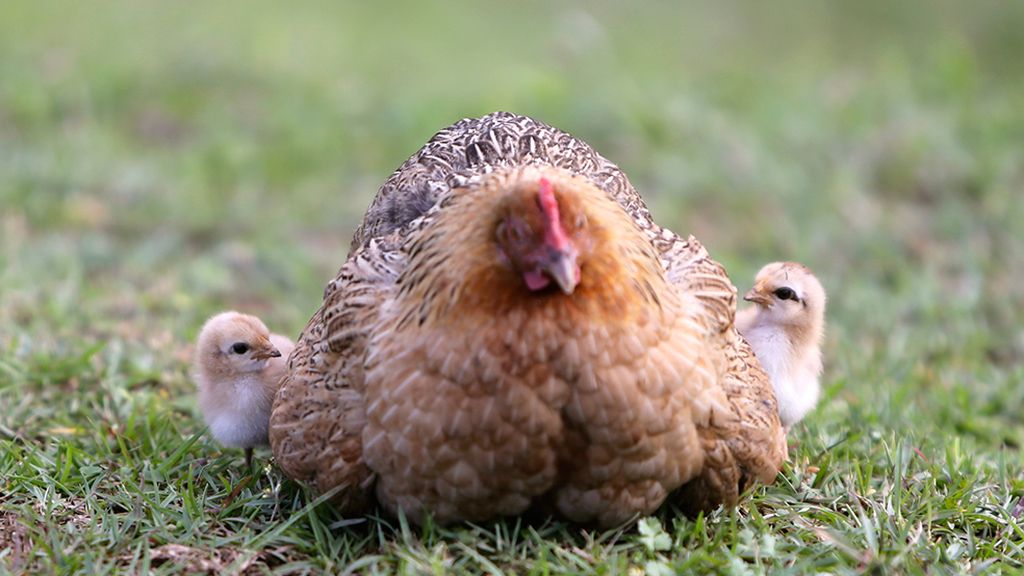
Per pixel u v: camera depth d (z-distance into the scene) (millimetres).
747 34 26844
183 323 12070
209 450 9211
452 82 21109
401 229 8250
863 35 26625
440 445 6805
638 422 6758
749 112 19500
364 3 27359
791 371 9445
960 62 20688
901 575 7098
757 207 16391
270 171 17219
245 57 21500
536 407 6688
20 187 15641
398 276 7414
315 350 7645
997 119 18594
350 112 19172
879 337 12891
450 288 6781
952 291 13898
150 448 9141
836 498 8117
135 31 23000
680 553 7250
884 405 10273
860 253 15008
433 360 6770
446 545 7164
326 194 16812
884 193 16922
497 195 6781
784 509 7902
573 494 7027
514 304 6691
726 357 7539
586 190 6969
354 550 7391
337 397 7305
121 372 10641
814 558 7262
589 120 18500
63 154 16703
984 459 9484
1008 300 13641
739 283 13617
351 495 7340
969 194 16656
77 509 7992
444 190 8539
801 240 15203
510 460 6793
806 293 9445
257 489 8359
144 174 16516
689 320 7152
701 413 7008
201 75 20391
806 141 18094
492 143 9344
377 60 22797
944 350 12445
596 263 6711
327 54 22766
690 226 16000
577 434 6785
